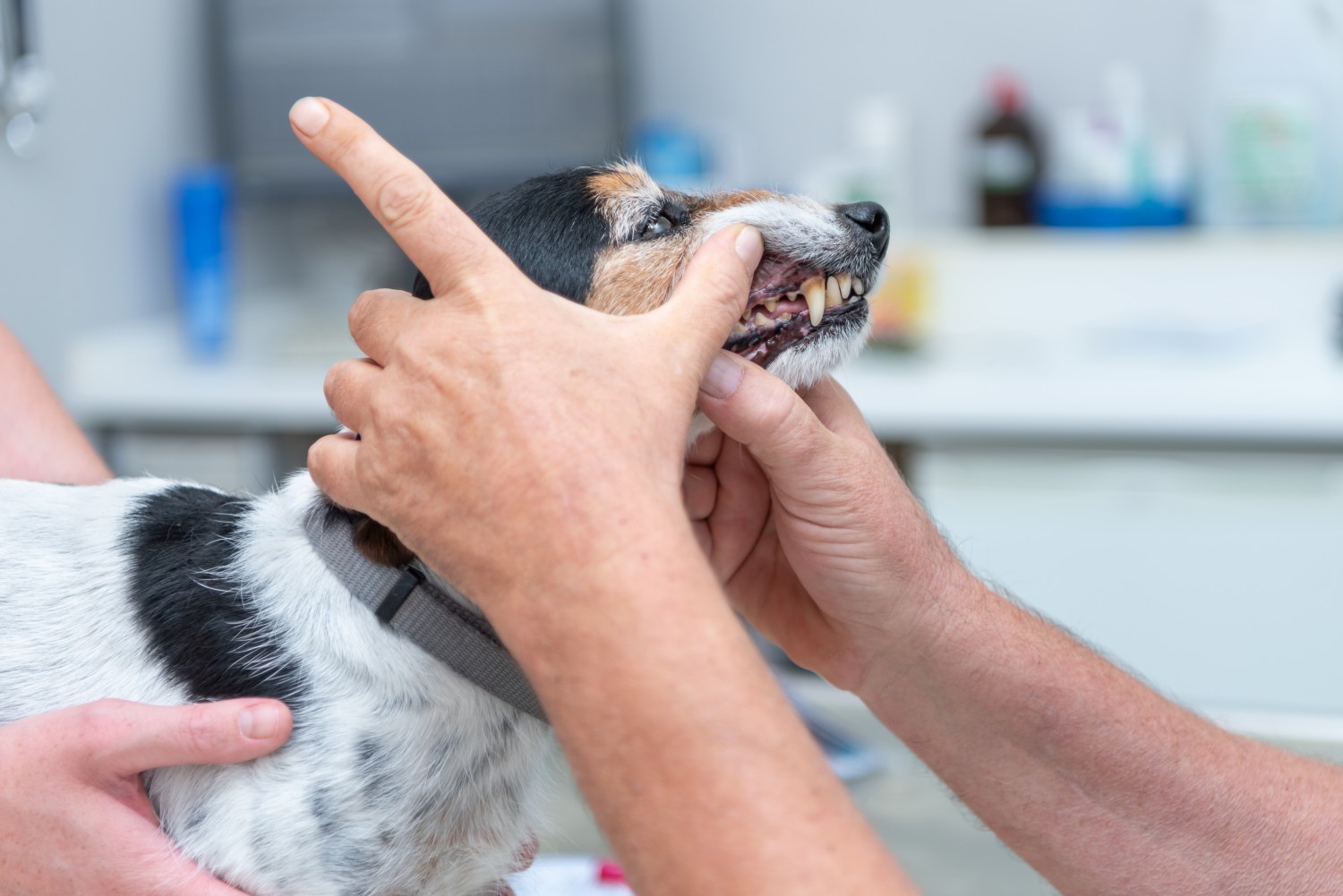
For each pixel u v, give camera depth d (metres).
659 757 0.60
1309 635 2.23
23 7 1.99
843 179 2.74
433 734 0.98
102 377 2.50
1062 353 2.58
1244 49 2.54
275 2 2.70
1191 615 2.28
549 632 0.63
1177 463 2.28
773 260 1.14
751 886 0.58
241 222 2.93
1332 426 2.17
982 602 1.03
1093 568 2.30
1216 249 2.59
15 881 0.89
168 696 0.96
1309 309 2.58
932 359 2.57
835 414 1.07
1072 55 2.82
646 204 1.16
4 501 1.11
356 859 0.97
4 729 0.90
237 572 1.01
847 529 0.97
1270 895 0.99
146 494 1.12
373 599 0.97
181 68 2.77
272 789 0.94
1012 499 2.33
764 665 0.63
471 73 2.73
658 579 0.62
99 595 1.02
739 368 0.90
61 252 2.42
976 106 2.89
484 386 0.67
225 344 2.68
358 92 2.74
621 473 0.65
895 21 2.90
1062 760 1.01
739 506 1.10
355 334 0.76
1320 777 1.02
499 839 1.06
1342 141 2.57
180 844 0.94
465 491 0.67
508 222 1.12
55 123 2.38
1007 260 2.70
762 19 2.96
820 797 0.60
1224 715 1.42
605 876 1.15
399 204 0.72
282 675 0.96
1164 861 1.00
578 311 0.72
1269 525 2.22
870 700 1.10
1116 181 2.66
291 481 1.10
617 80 2.72
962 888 1.15
